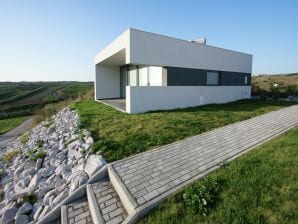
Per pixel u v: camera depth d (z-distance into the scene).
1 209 3.88
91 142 5.25
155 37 9.66
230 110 9.94
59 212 3.21
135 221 2.57
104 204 3.05
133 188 3.16
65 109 13.09
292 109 10.18
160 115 8.46
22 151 7.10
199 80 11.89
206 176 3.37
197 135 5.74
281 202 2.55
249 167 3.48
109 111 9.99
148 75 12.73
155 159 4.20
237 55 14.41
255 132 5.92
